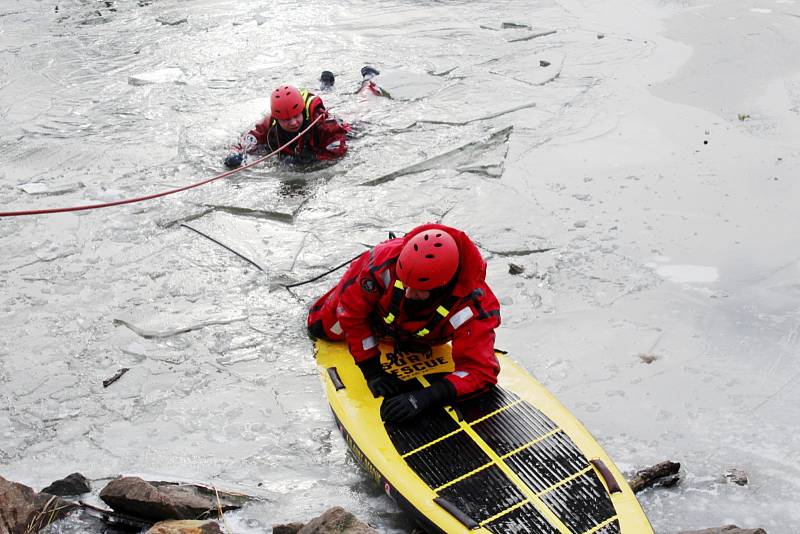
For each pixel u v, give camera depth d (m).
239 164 8.67
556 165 8.54
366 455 4.68
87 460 5.17
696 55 11.09
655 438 5.16
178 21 13.32
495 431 4.74
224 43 12.27
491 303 5.00
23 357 6.13
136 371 5.96
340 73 10.98
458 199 8.01
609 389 5.58
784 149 8.61
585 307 6.43
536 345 6.03
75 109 10.33
